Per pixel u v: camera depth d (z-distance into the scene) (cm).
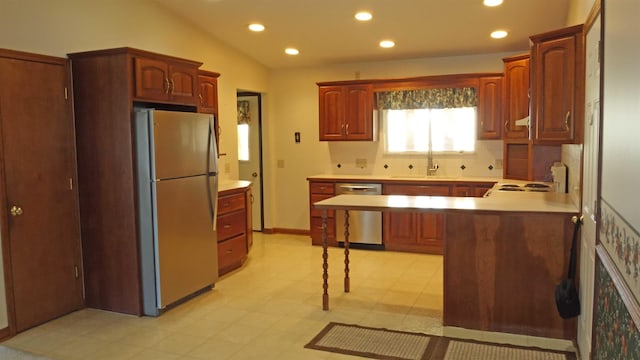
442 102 580
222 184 520
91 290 392
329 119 618
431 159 607
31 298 352
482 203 348
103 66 366
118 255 378
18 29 341
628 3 149
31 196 350
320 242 612
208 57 539
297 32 519
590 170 260
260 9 460
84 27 390
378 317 364
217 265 439
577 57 298
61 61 370
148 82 374
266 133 683
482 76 548
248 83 624
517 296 322
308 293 423
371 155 638
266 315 371
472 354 300
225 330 343
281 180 688
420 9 438
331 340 323
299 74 663
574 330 310
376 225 580
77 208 387
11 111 335
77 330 347
